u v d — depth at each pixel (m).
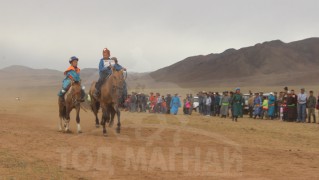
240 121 33.81
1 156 12.85
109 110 19.98
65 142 16.09
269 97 37.62
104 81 19.61
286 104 35.41
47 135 18.09
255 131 24.67
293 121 35.12
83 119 30.08
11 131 18.80
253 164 13.66
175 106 41.66
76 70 20.50
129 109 45.84
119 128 19.81
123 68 19.86
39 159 12.75
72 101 19.98
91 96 21.73
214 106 41.28
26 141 15.88
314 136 23.30
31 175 10.88
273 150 16.86
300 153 16.38
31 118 28.97
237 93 33.72
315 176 12.18
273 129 26.64
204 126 26.16
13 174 10.88
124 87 19.91
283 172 12.62
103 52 19.72
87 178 10.99
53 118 29.86
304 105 34.28
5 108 45.78
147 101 47.97
